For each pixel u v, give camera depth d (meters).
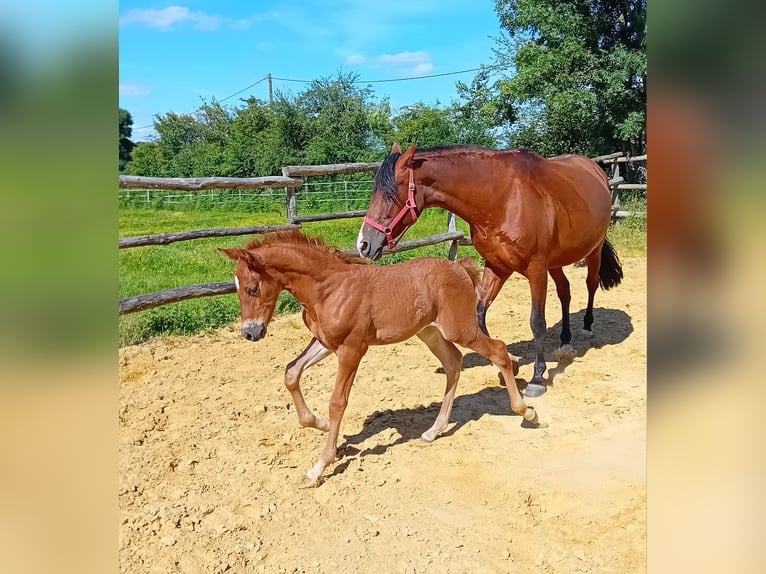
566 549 2.64
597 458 3.42
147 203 20.72
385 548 2.70
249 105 28.59
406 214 3.96
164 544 2.72
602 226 4.75
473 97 18.77
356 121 26.39
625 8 14.10
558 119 15.14
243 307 3.04
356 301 3.16
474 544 2.72
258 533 2.83
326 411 4.21
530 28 16.09
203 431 3.90
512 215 4.09
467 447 3.61
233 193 20.83
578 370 4.83
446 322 3.40
